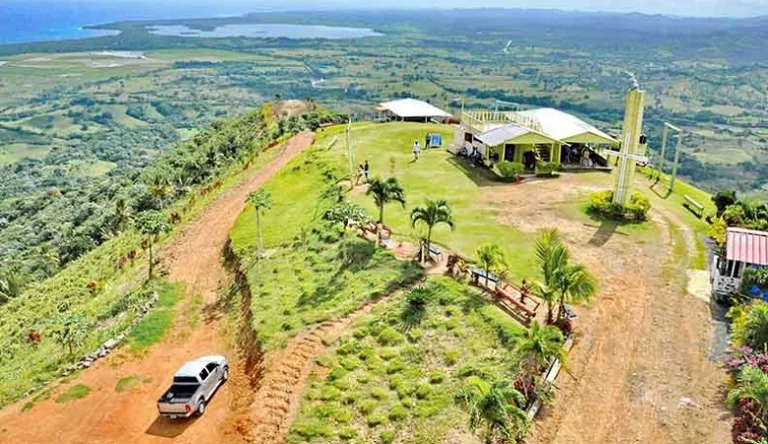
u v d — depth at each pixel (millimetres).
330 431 22969
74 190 131000
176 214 57469
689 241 36438
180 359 31875
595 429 20906
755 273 27875
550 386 22562
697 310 28172
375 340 27141
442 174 50906
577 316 27562
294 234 41531
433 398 23375
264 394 25984
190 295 39062
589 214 40812
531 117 57656
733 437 20219
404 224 38781
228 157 82375
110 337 34188
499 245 35156
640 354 24812
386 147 61969
